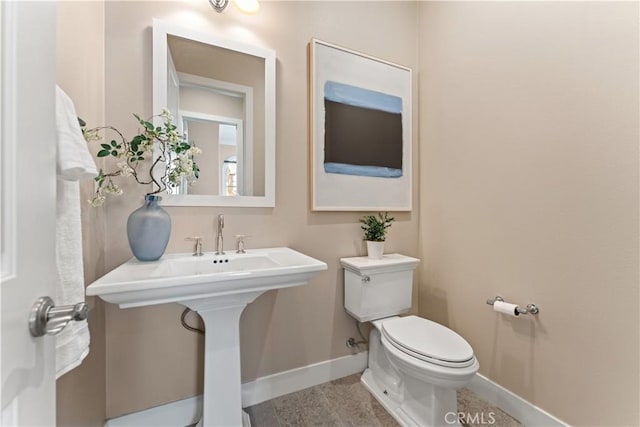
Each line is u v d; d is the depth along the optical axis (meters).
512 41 1.40
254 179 1.48
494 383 1.49
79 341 0.71
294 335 1.59
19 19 0.41
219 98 1.42
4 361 0.36
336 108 1.68
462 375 1.10
